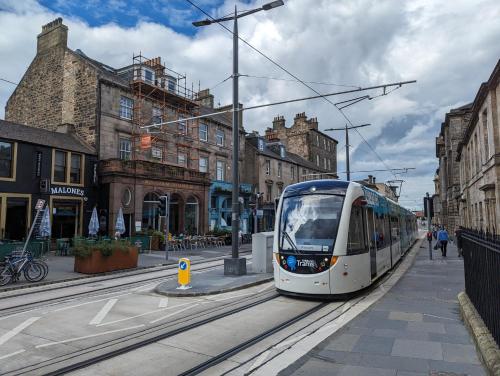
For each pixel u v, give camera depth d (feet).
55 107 94.38
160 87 98.22
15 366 18.08
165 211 68.23
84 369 17.67
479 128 72.49
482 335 18.53
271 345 21.12
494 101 58.75
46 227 66.85
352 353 18.99
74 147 81.51
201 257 74.33
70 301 33.81
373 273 38.75
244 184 127.03
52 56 96.58
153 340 21.89
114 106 89.30
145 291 38.83
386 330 22.91
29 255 46.73
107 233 82.12
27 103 100.68
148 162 89.56
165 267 60.80
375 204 43.04
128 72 101.40
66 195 78.59
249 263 64.03
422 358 18.15
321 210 34.24
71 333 23.52
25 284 42.27
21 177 72.02
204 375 16.97
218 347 20.71
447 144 142.92
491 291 18.38
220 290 37.22
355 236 34.35
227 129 127.13
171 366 18.01
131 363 18.40
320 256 32.30
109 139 87.66
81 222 81.05
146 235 84.28
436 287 37.96
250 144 139.54
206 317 27.27
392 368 16.98
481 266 21.31
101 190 84.64
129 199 85.81
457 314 26.78
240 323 25.68
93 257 51.03
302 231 33.88
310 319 26.73
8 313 29.32
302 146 179.93
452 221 138.21
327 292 31.76
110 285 43.06
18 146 71.97
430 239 66.74
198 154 113.29
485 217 67.72
